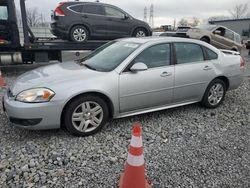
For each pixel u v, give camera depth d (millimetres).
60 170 3064
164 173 3074
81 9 9133
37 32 10617
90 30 9344
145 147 3664
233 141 3924
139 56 4285
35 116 3582
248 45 17625
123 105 4172
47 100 3594
